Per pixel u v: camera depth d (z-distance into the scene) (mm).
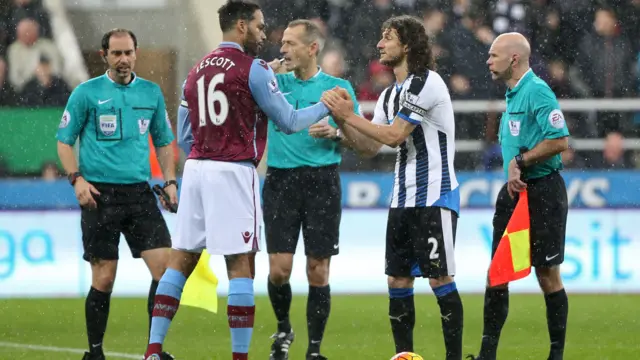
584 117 43500
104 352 26609
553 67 44938
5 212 38406
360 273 39750
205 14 46375
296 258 39406
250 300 21047
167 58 46156
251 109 20984
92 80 24172
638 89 44688
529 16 44844
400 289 22766
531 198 23844
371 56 45188
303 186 25672
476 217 39969
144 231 24297
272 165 25984
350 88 26391
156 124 24906
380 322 32469
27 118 42406
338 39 45312
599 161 43188
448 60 44344
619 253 39594
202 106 20984
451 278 22391
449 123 22156
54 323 31875
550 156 23172
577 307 35562
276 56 45594
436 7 45000
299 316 33875
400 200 22359
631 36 44750
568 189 40625
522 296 38812
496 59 23969
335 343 28562
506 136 24266
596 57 44781
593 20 44688
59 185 39812
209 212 20922
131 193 24172
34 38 44625
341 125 23297
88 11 45938
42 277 38406
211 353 26531
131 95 24281
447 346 22406
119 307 35375
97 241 23906
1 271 38250
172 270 21594
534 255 23906
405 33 22156
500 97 44062
